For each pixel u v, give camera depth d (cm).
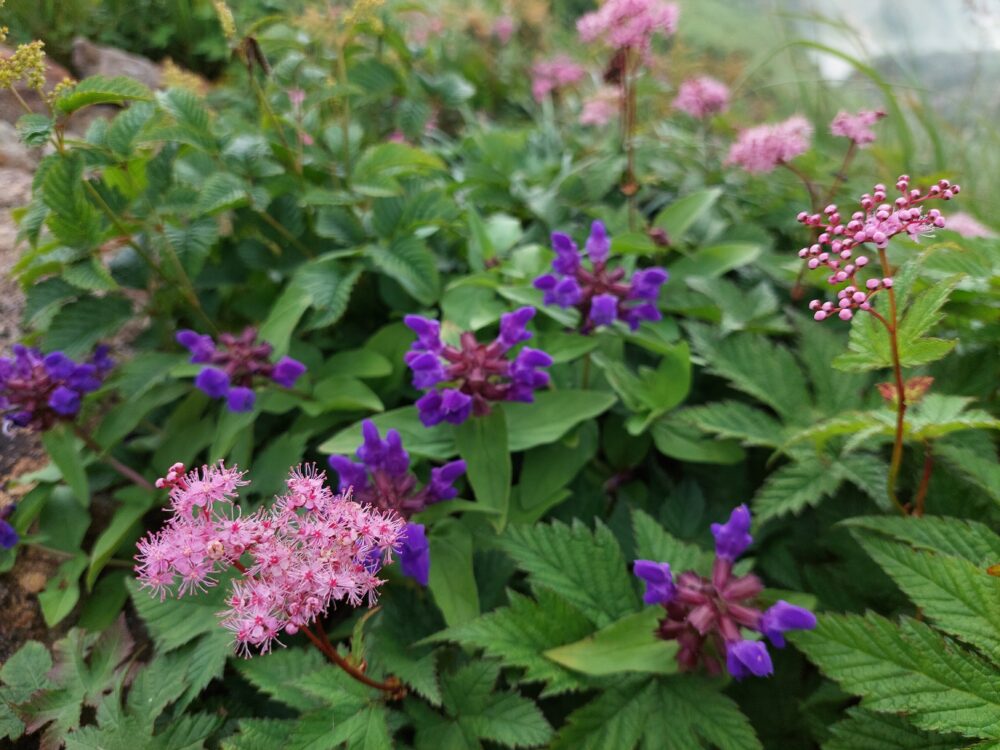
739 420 35
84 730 29
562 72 70
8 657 35
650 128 65
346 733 26
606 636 29
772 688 32
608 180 50
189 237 39
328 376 40
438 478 30
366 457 30
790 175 56
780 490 33
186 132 39
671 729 28
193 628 31
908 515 30
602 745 28
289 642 33
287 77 43
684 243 47
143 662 34
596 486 39
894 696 25
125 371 40
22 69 34
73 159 36
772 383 37
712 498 38
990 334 35
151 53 79
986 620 25
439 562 32
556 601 30
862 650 26
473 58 80
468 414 32
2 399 36
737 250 43
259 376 37
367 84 50
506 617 29
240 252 44
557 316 39
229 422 38
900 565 27
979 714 24
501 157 54
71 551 37
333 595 23
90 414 42
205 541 23
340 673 28
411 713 29
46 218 36
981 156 69
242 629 22
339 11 47
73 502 39
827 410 36
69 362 36
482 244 42
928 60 89
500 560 34
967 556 28
